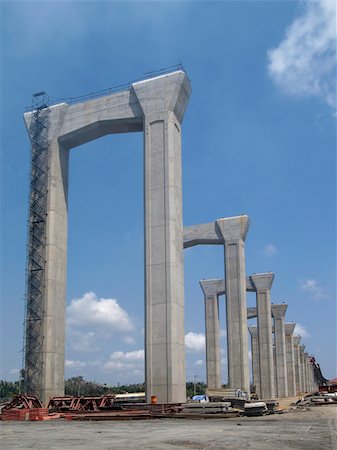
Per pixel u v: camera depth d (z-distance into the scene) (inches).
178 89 1654.8
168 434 799.7
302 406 2055.9
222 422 1076.5
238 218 2874.0
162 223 1569.9
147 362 1492.4
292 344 5068.9
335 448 610.9
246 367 2723.9
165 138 1628.9
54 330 1691.7
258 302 3663.9
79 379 4335.6
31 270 1737.2
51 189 1796.3
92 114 1798.7
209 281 3570.4
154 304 1521.9
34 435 840.3
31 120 1884.8
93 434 833.5
